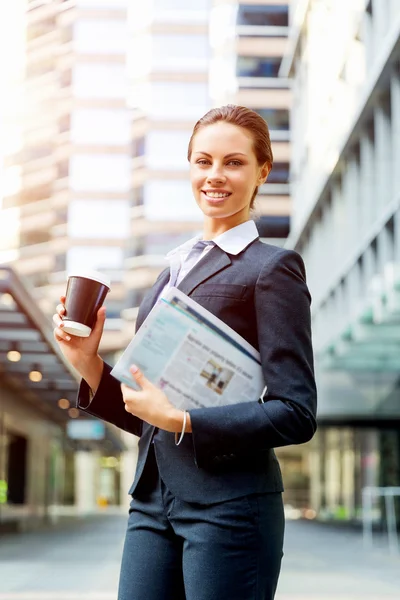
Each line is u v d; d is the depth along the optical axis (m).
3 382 21.33
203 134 2.13
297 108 28.62
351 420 24.12
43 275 44.81
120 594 2.02
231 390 1.95
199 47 47.00
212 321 1.93
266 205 39.31
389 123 15.90
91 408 2.20
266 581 1.95
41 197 44.81
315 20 24.78
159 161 46.28
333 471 33.25
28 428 26.67
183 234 45.88
